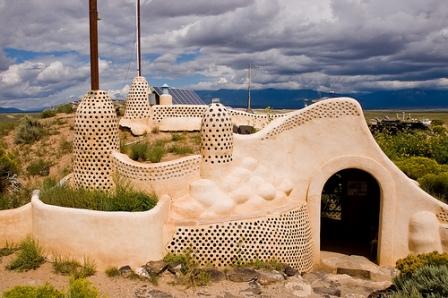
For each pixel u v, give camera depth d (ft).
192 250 38.75
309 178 45.16
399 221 45.27
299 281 37.27
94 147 42.70
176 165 41.52
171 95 80.38
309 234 44.98
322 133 45.09
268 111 92.32
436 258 34.09
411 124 120.98
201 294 33.47
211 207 40.68
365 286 39.14
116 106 92.38
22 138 79.97
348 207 58.80
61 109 99.25
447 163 86.48
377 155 45.09
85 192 41.06
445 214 44.91
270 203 43.09
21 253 37.45
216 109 41.88
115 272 35.50
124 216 36.17
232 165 42.93
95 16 43.04
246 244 39.73
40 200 40.70
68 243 37.09
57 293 25.12
